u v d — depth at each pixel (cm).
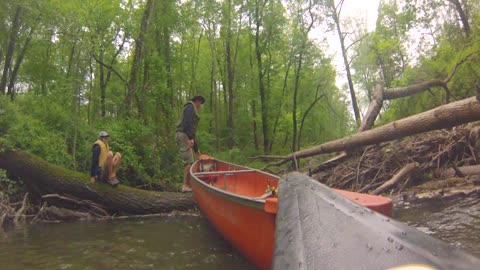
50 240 560
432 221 545
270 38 1864
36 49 1453
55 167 778
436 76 1412
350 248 155
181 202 816
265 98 1962
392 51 2403
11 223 701
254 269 404
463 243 426
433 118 754
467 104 692
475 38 1315
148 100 1233
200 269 411
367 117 1165
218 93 2328
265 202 305
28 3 1093
